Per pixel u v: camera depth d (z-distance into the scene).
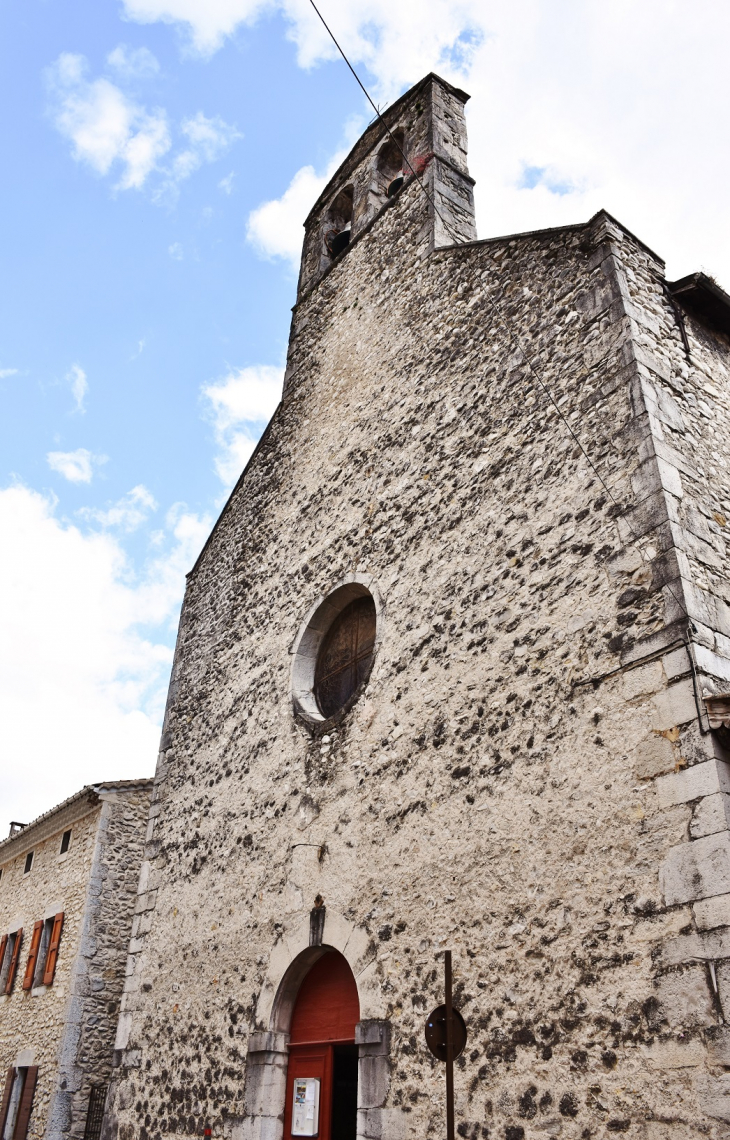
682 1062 4.23
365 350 9.93
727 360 7.35
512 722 5.95
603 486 6.01
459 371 8.08
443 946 5.78
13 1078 12.61
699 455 6.15
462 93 11.74
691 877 4.50
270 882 7.81
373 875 6.62
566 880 5.15
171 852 9.73
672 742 4.88
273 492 10.75
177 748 10.62
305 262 12.88
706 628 5.15
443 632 6.92
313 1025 7.00
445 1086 5.39
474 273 8.43
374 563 8.20
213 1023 7.81
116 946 12.52
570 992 4.88
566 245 7.30
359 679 8.20
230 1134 7.02
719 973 4.21
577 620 5.77
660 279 7.09
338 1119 6.66
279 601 9.67
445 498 7.54
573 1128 4.58
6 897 15.85
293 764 8.19
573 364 6.73
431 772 6.47
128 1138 8.24
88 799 13.57
